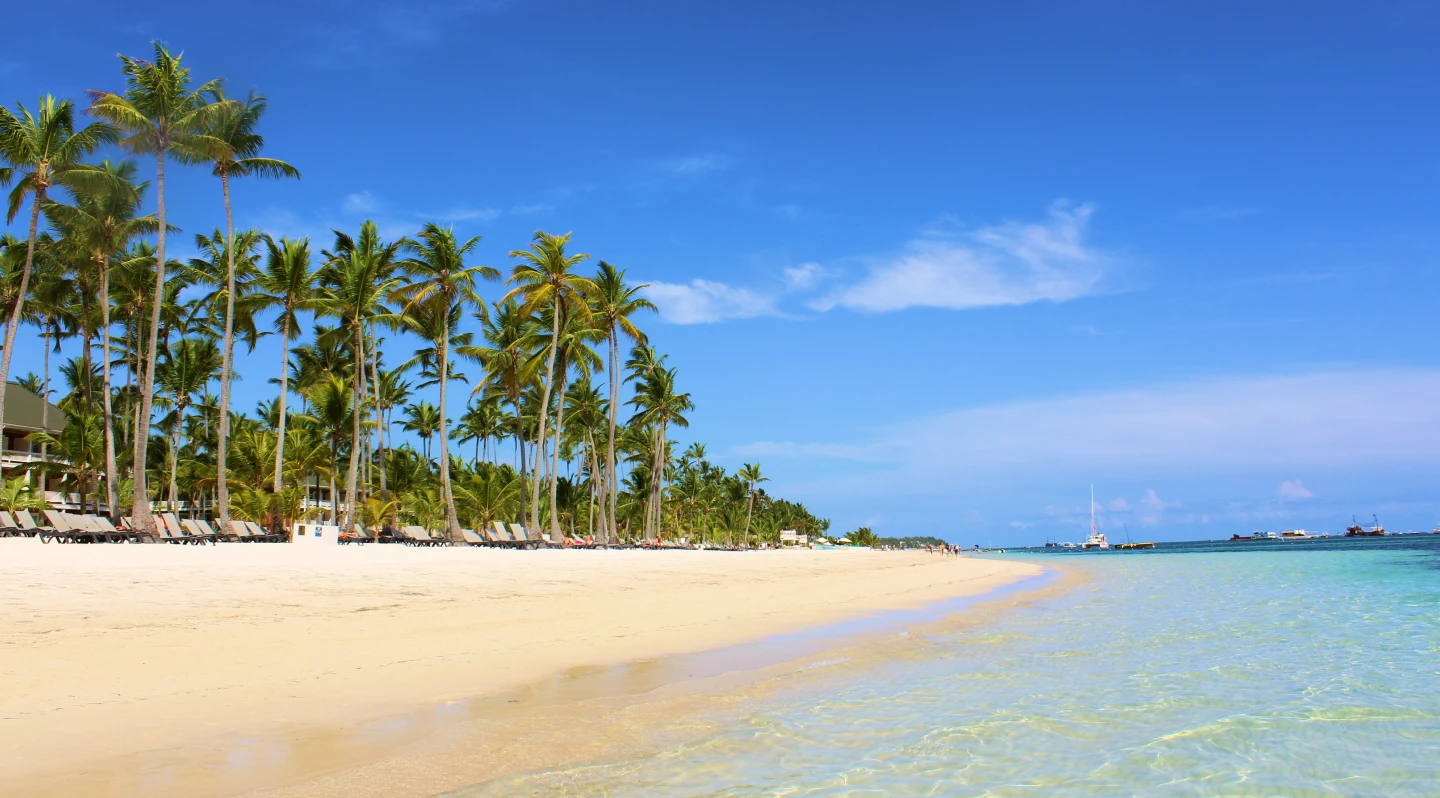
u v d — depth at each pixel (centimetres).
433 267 4006
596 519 7388
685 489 8669
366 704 817
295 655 1025
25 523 2641
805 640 1384
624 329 4556
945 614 1884
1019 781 646
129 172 3447
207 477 4153
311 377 5044
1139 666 1148
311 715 767
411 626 1290
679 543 7250
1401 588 2691
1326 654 1272
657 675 1023
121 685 834
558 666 1063
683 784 614
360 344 3962
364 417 4538
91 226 3128
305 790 564
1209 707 899
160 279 2830
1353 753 736
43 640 988
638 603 1834
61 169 2866
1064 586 3030
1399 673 1112
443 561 2233
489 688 915
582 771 632
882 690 960
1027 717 841
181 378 4772
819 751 709
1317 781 661
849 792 608
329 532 2931
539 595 1797
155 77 2880
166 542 2612
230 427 5678
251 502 3647
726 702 881
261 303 3844
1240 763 702
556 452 4047
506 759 653
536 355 4103
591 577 2219
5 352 2869
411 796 561
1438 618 1783
